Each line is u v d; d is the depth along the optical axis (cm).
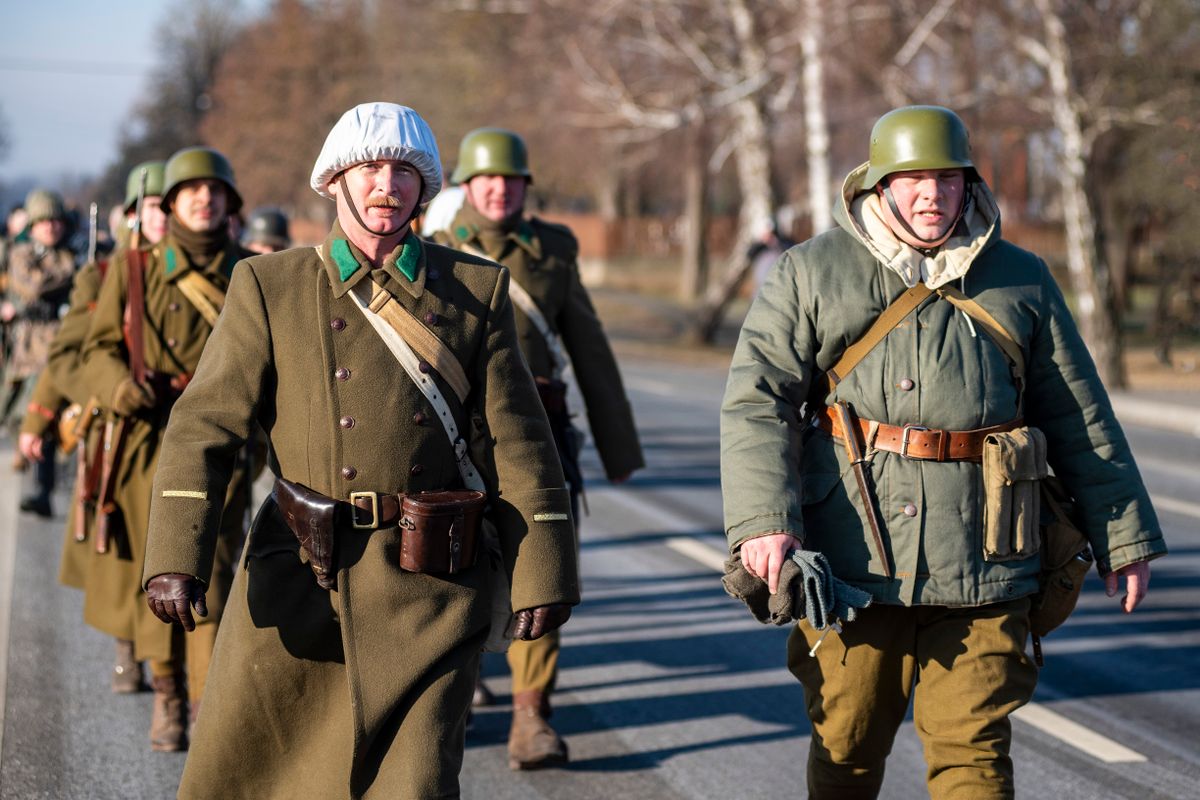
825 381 464
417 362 417
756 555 436
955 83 2845
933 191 448
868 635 452
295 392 416
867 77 3006
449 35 5412
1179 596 952
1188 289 2919
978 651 443
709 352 3534
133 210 742
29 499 1164
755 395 454
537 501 417
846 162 4078
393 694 399
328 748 406
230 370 416
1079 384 461
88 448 666
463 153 667
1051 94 2648
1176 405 2155
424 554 407
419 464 416
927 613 453
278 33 7738
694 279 5375
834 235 468
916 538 442
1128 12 2548
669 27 3412
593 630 866
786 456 447
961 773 437
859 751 461
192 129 10500
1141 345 3425
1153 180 2670
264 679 411
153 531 403
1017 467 438
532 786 608
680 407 2155
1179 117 2436
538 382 646
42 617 877
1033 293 461
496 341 427
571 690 746
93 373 634
